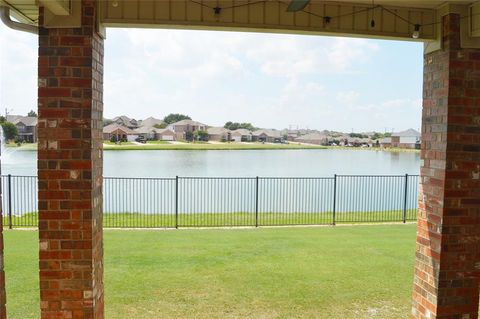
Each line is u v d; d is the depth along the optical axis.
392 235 8.52
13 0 2.86
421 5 3.32
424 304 3.58
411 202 14.01
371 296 4.91
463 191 3.35
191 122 57.03
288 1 3.21
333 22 3.29
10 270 5.62
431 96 3.51
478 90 3.31
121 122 49.25
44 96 2.90
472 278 3.42
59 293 2.96
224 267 6.02
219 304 4.64
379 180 15.69
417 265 3.71
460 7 3.26
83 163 2.92
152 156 31.80
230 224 9.90
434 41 3.44
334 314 4.40
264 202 13.73
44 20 2.86
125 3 3.10
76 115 2.91
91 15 2.89
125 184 14.55
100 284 3.22
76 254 2.95
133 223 10.01
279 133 57.72
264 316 4.34
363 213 12.16
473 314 3.44
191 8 3.15
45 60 2.88
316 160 29.83
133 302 4.66
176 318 4.27
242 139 57.41
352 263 6.30
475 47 3.29
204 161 27.86
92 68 2.91
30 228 8.79
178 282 5.34
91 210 2.95
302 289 5.14
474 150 3.34
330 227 9.52
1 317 2.32
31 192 12.93
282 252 6.95
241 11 3.19
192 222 10.25
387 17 3.37
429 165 3.53
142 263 6.16
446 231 3.35
